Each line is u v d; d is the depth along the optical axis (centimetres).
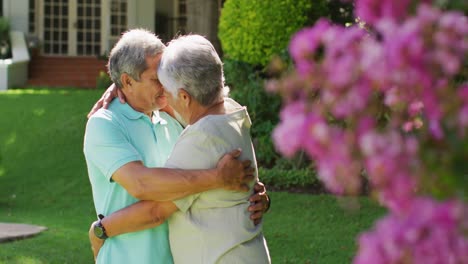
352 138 147
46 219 888
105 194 304
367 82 145
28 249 683
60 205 992
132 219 289
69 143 1228
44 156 1188
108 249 300
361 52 147
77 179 1097
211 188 279
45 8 2275
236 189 283
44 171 1135
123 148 292
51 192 1052
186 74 277
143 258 296
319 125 147
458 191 147
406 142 144
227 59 1260
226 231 283
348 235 748
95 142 295
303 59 155
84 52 2292
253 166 297
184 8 2434
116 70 301
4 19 2084
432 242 137
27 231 755
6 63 1823
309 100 156
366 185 876
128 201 301
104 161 292
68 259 647
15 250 675
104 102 311
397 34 141
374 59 142
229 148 285
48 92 1627
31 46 2112
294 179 979
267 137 1093
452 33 137
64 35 2288
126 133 304
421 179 145
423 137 150
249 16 1195
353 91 146
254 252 287
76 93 1545
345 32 153
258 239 294
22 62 1933
